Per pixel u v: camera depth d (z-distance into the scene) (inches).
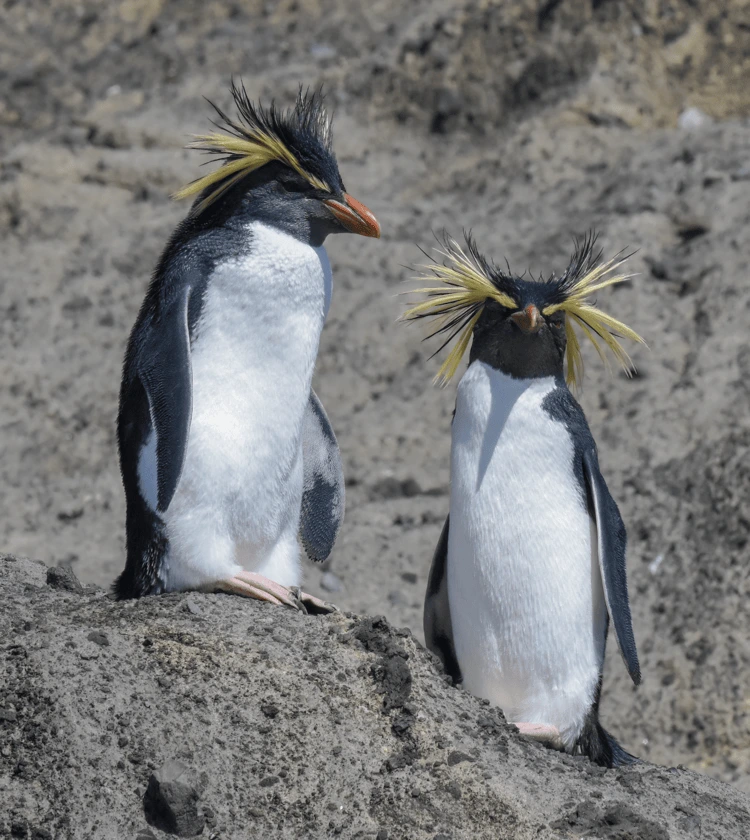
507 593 397.4
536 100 1090.1
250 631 382.6
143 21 1264.8
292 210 405.1
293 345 397.1
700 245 853.2
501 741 374.3
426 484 751.1
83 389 831.1
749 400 736.3
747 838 366.0
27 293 906.7
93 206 1001.5
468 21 1134.4
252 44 1193.4
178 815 327.6
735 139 965.2
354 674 374.9
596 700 408.8
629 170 963.3
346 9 1222.3
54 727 342.0
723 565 649.0
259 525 404.5
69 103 1171.9
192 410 389.7
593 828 340.2
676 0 1131.9
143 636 374.9
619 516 420.2
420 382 825.5
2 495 751.7
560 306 413.1
